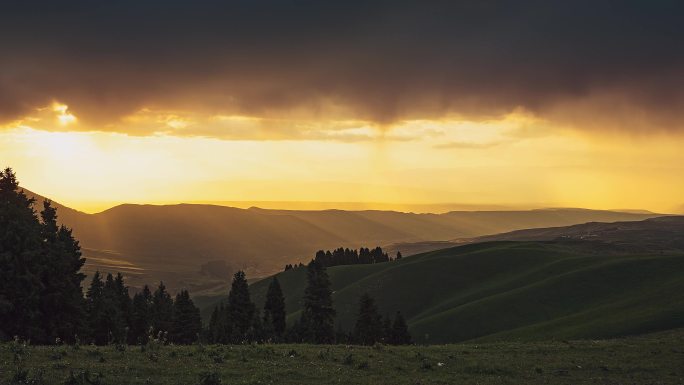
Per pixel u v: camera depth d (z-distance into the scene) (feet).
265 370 85.15
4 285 171.01
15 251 175.73
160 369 81.46
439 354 108.27
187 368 83.10
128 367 80.94
